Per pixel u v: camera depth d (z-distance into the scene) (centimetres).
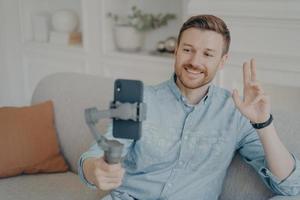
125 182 145
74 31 350
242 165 150
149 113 140
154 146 138
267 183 139
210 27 130
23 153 185
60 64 349
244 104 127
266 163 136
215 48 130
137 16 313
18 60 376
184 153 139
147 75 302
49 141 191
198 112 140
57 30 348
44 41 359
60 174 190
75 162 191
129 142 137
